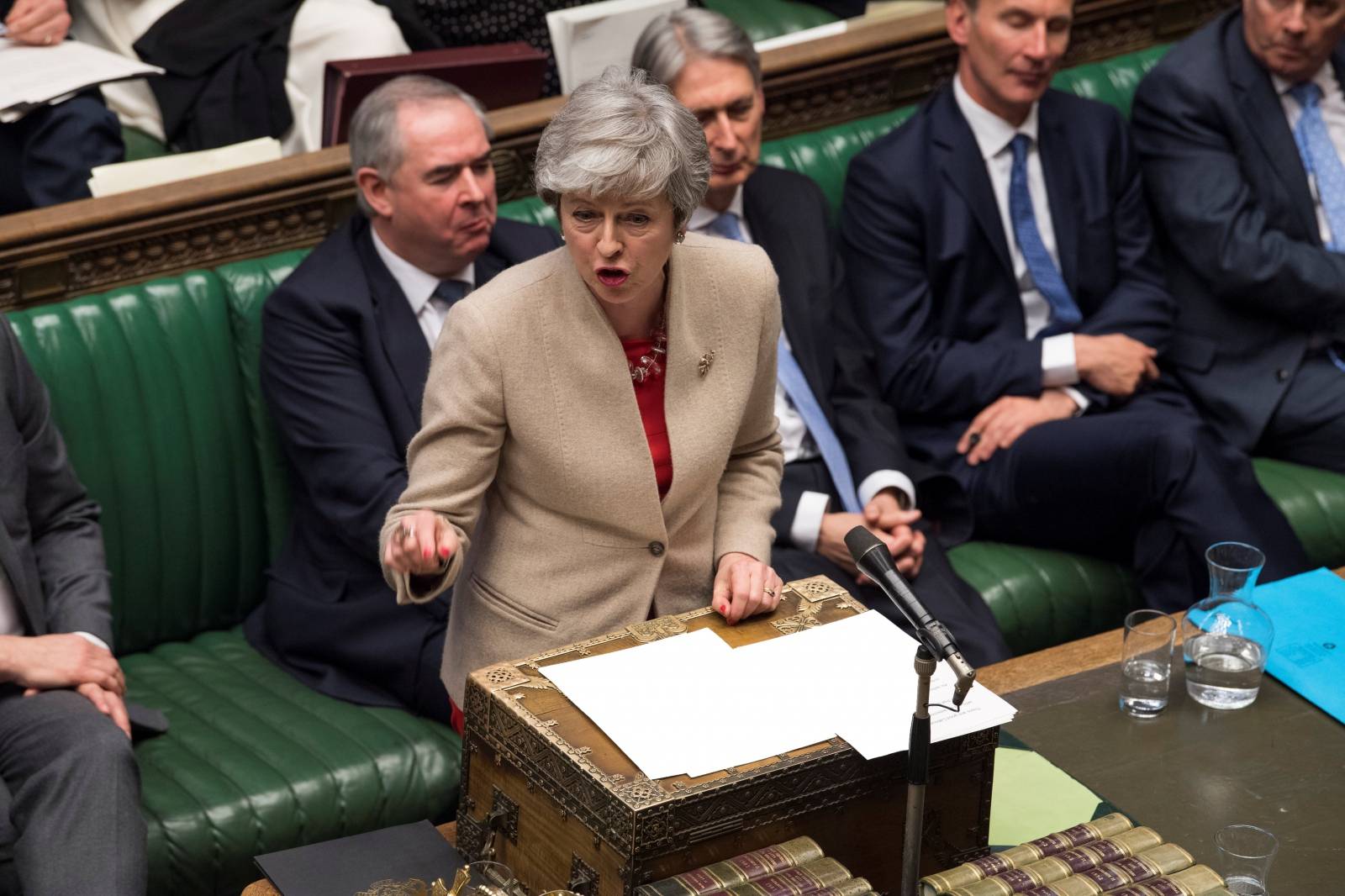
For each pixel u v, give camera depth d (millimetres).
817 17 12695
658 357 6320
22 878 6945
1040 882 5305
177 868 7586
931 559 9648
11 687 7562
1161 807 6223
